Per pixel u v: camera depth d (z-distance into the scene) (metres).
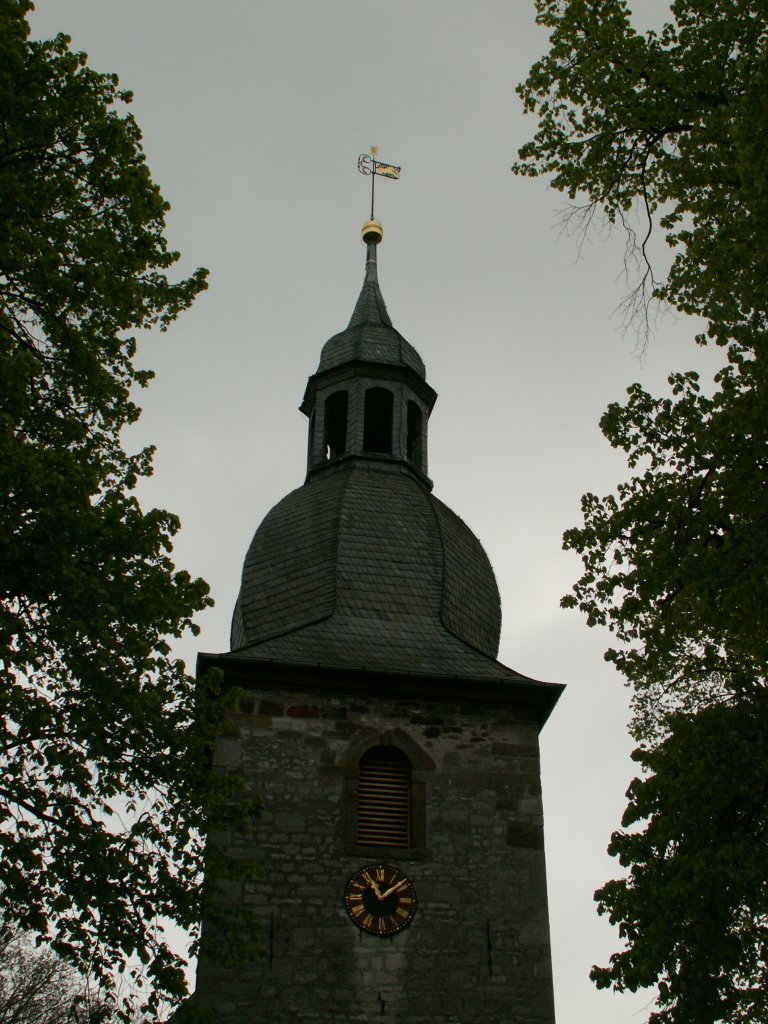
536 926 21.20
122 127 15.86
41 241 14.56
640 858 14.28
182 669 15.04
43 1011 25.94
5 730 13.67
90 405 16.16
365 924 20.78
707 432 14.42
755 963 13.95
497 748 23.17
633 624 14.95
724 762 13.88
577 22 16.98
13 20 15.62
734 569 13.83
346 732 22.84
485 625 26.31
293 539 26.80
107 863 13.36
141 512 14.77
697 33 16.44
